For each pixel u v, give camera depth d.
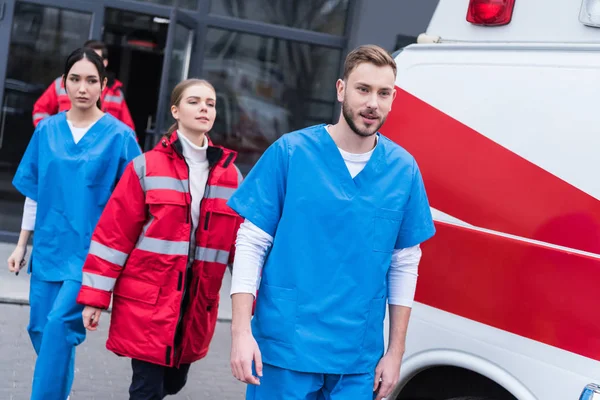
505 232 3.50
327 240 3.29
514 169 3.51
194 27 9.53
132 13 9.66
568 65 3.45
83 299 4.27
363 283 3.31
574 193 3.32
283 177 3.32
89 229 4.80
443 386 3.84
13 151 9.60
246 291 3.28
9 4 9.33
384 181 3.34
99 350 6.49
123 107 8.36
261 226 3.32
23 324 6.85
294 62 9.77
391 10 9.29
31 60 9.48
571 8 3.57
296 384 3.30
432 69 3.89
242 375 3.20
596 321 3.16
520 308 3.39
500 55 3.67
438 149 3.78
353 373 3.33
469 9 3.87
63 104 8.19
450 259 3.66
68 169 4.77
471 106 3.70
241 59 9.71
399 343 3.40
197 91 4.31
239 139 9.80
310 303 3.29
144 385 4.35
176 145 4.29
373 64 3.18
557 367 3.25
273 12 9.71
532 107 3.50
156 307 4.25
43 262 4.82
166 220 4.24
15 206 9.66
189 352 4.41
